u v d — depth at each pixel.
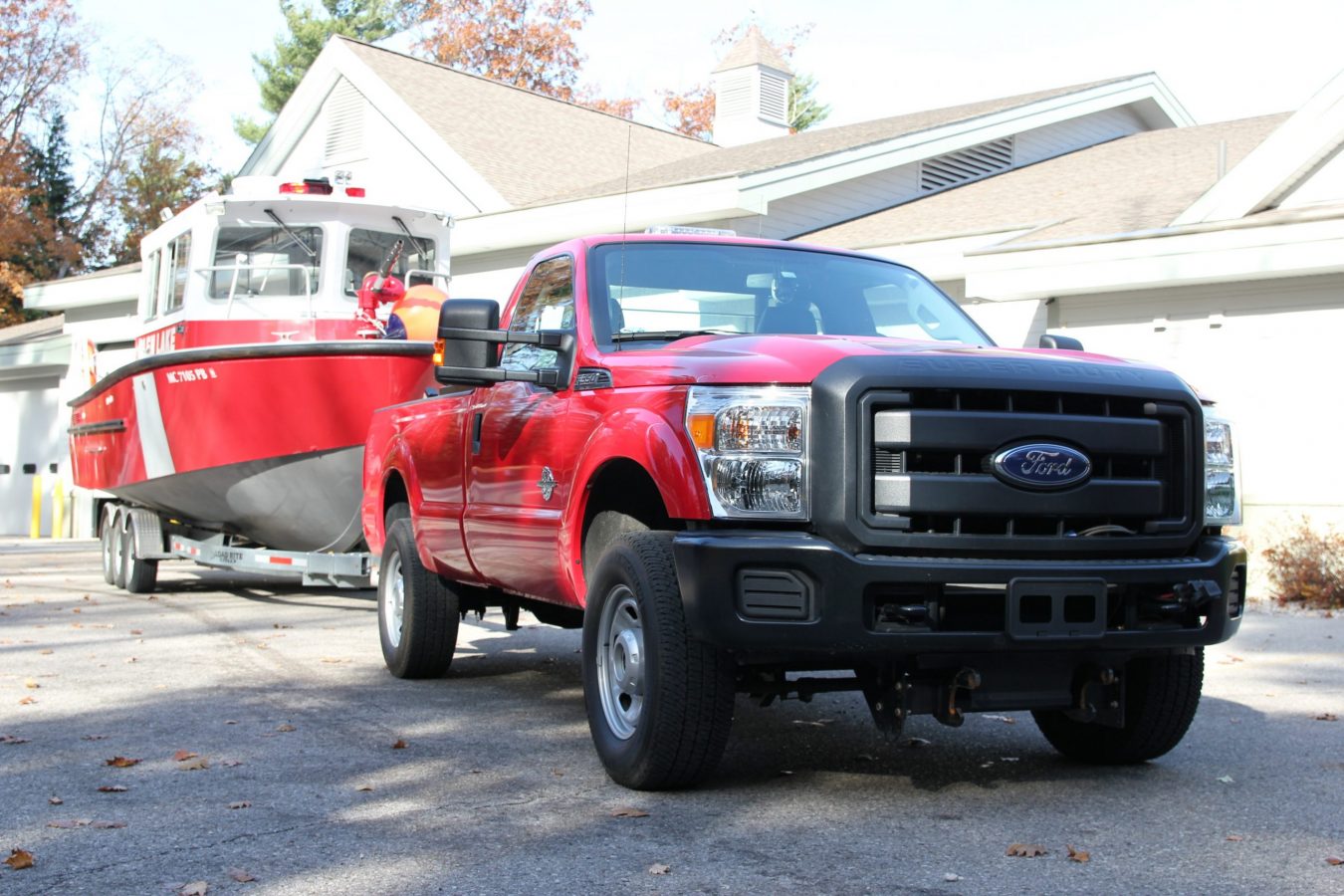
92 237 49.12
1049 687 4.98
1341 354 12.99
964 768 5.69
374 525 8.56
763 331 6.20
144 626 10.51
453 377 5.93
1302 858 4.33
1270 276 13.13
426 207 12.70
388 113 22.98
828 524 4.64
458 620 7.83
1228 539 5.17
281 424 10.91
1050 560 4.75
